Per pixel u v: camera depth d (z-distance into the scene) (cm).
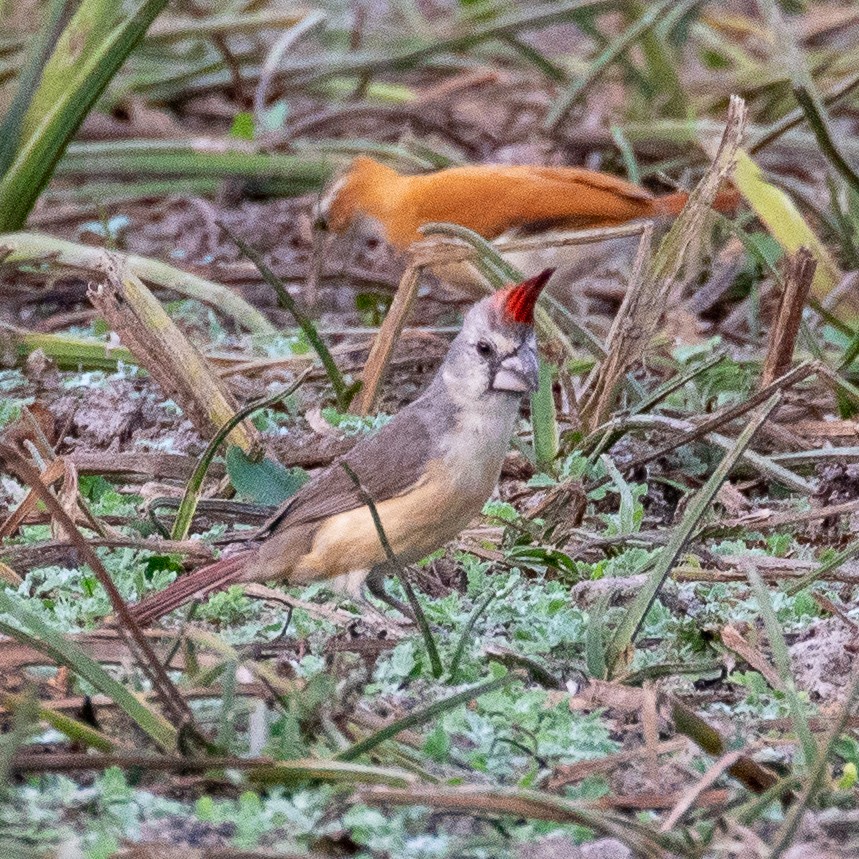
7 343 1236
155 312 1052
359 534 808
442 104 1966
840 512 945
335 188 1519
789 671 692
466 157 1923
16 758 627
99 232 1616
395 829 607
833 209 1388
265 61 1952
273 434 1112
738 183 1368
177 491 995
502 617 837
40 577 878
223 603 844
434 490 804
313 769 634
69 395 1196
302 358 1217
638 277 1056
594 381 1091
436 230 1112
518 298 798
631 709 723
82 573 872
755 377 1213
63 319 1390
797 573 888
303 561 820
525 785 646
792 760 689
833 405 1170
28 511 931
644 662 792
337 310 1548
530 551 902
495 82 2003
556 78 1916
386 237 1509
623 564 900
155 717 662
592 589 852
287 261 1599
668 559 786
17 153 1405
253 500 965
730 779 662
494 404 802
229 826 615
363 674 756
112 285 1060
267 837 607
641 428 1028
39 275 1469
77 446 1121
